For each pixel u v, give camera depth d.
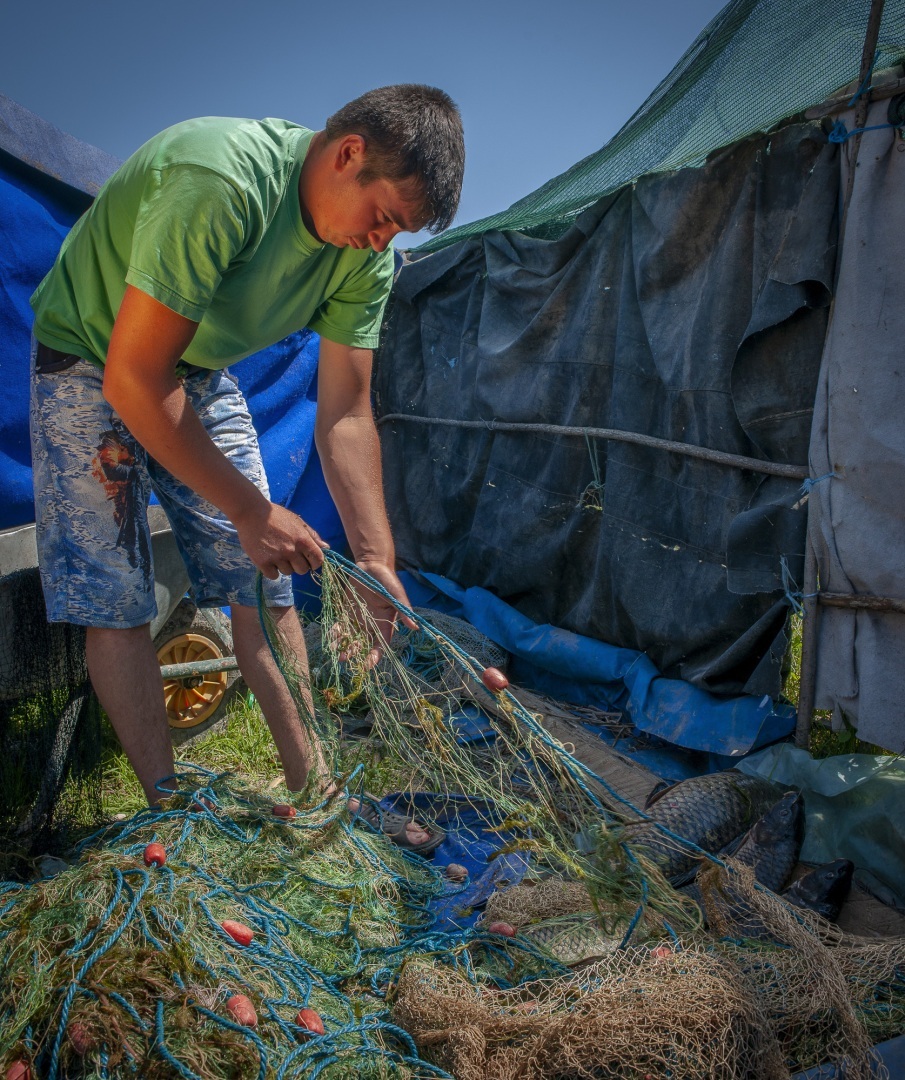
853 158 3.34
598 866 2.40
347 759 3.27
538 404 5.16
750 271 3.88
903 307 3.23
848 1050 2.07
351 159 2.31
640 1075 1.93
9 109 4.32
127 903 2.20
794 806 3.26
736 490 4.00
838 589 3.47
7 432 4.50
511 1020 2.03
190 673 4.12
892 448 3.25
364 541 3.00
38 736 3.34
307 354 6.05
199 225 2.25
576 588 5.09
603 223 4.74
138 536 2.91
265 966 2.23
